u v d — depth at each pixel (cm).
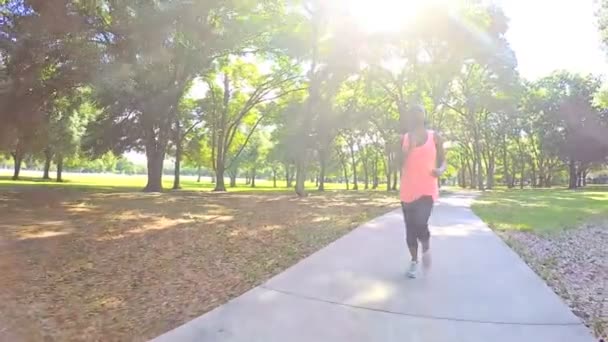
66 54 1327
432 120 3186
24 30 1295
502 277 560
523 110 5575
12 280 560
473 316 421
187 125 3925
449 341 365
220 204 1766
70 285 541
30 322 420
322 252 714
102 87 1462
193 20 1580
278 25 2333
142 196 2211
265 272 602
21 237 875
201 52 1892
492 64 3269
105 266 638
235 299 472
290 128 3519
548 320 411
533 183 7181
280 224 1087
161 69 1912
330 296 480
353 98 3612
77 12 1305
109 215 1273
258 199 2188
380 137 5219
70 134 3950
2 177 5203
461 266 618
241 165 6612
